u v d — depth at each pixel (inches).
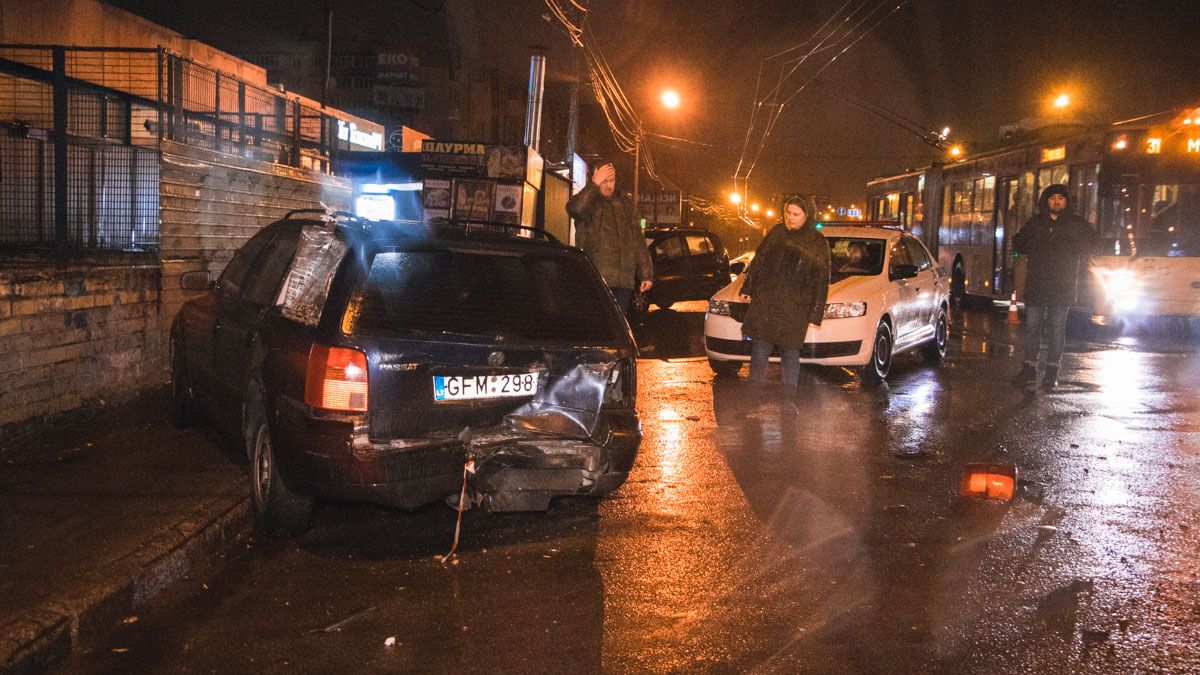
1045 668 162.2
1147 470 295.1
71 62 530.0
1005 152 864.3
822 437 343.9
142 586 190.4
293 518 229.8
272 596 196.2
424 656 167.9
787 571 210.1
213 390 283.1
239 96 549.6
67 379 322.3
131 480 253.0
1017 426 361.1
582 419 224.2
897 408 399.9
